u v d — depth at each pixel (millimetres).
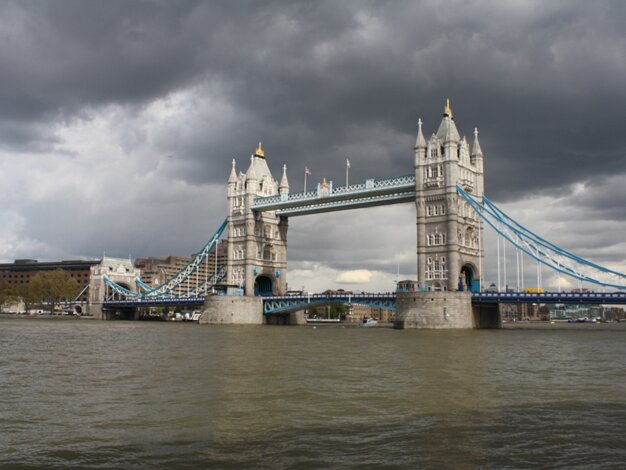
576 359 56594
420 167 132750
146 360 54500
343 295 144500
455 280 125938
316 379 41688
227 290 167500
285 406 31844
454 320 118750
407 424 27828
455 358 57062
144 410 30844
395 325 125188
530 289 136625
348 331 116500
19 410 30812
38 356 58375
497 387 38250
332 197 148875
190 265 192375
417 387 38094
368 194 143000
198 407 31578
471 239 134125
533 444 24438
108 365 50312
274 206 161750
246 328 133875
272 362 52875
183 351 64562
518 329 132250
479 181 137000
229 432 26359
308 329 130500
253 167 170125
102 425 27609
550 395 35312
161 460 22297
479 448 23859
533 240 124125
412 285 156500
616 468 21453
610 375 44406
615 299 111500
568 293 115438
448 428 27031
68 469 21281
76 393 35812
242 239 169250
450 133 129750
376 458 22531
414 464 21859
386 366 49812
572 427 27219
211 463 21938
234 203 172875
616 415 29688
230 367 48844
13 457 22703
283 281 174750
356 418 29031
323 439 25219
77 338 87812
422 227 131250
